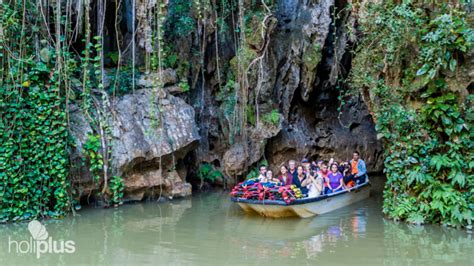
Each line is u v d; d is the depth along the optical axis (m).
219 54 13.68
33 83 9.17
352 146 15.96
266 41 13.35
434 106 8.10
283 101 14.31
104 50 12.09
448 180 8.20
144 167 11.18
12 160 8.72
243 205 9.59
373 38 9.29
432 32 7.91
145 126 11.21
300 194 9.36
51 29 10.11
